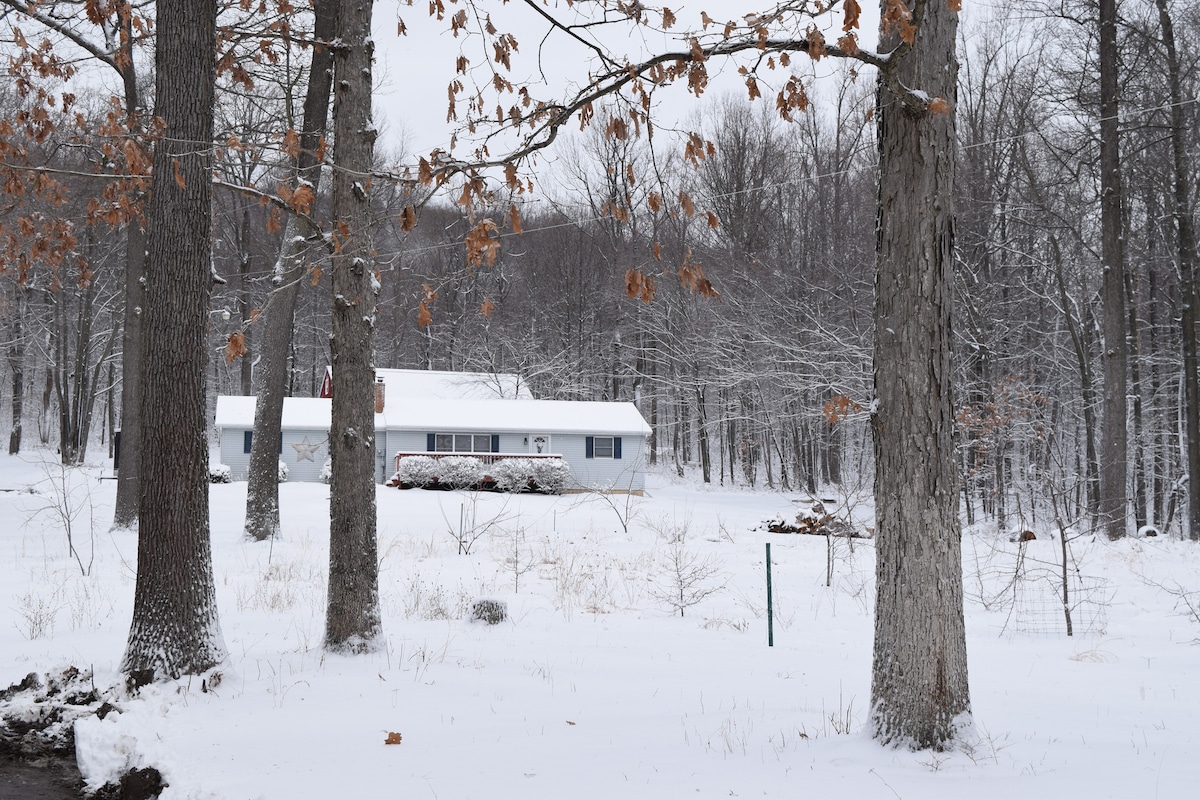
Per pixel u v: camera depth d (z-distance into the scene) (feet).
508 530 74.64
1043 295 102.42
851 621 40.91
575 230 173.99
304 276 24.43
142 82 61.52
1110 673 30.60
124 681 24.93
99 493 94.27
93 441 198.39
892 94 20.34
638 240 164.45
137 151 26.20
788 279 124.36
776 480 156.97
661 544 67.56
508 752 19.93
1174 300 102.32
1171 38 74.43
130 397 65.16
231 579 46.88
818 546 67.00
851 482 137.80
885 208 20.58
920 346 20.07
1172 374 108.06
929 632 19.70
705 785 17.35
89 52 54.29
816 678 29.45
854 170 136.98
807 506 102.12
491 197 18.89
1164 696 26.86
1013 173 102.06
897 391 20.17
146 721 22.25
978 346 90.38
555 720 22.97
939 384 20.07
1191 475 78.84
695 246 149.79
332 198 30.66
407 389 153.28
